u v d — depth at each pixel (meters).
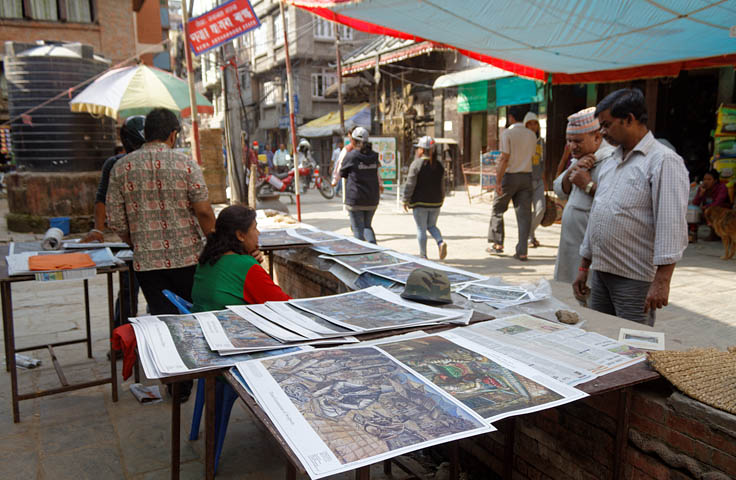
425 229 6.91
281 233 4.88
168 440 3.02
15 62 9.95
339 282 3.78
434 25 6.27
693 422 1.63
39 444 2.97
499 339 2.07
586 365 1.81
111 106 8.91
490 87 15.02
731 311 4.88
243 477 2.67
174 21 30.33
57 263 3.25
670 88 11.66
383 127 21.58
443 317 2.35
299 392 1.59
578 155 3.30
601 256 2.76
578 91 13.20
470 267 6.69
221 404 2.75
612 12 5.47
